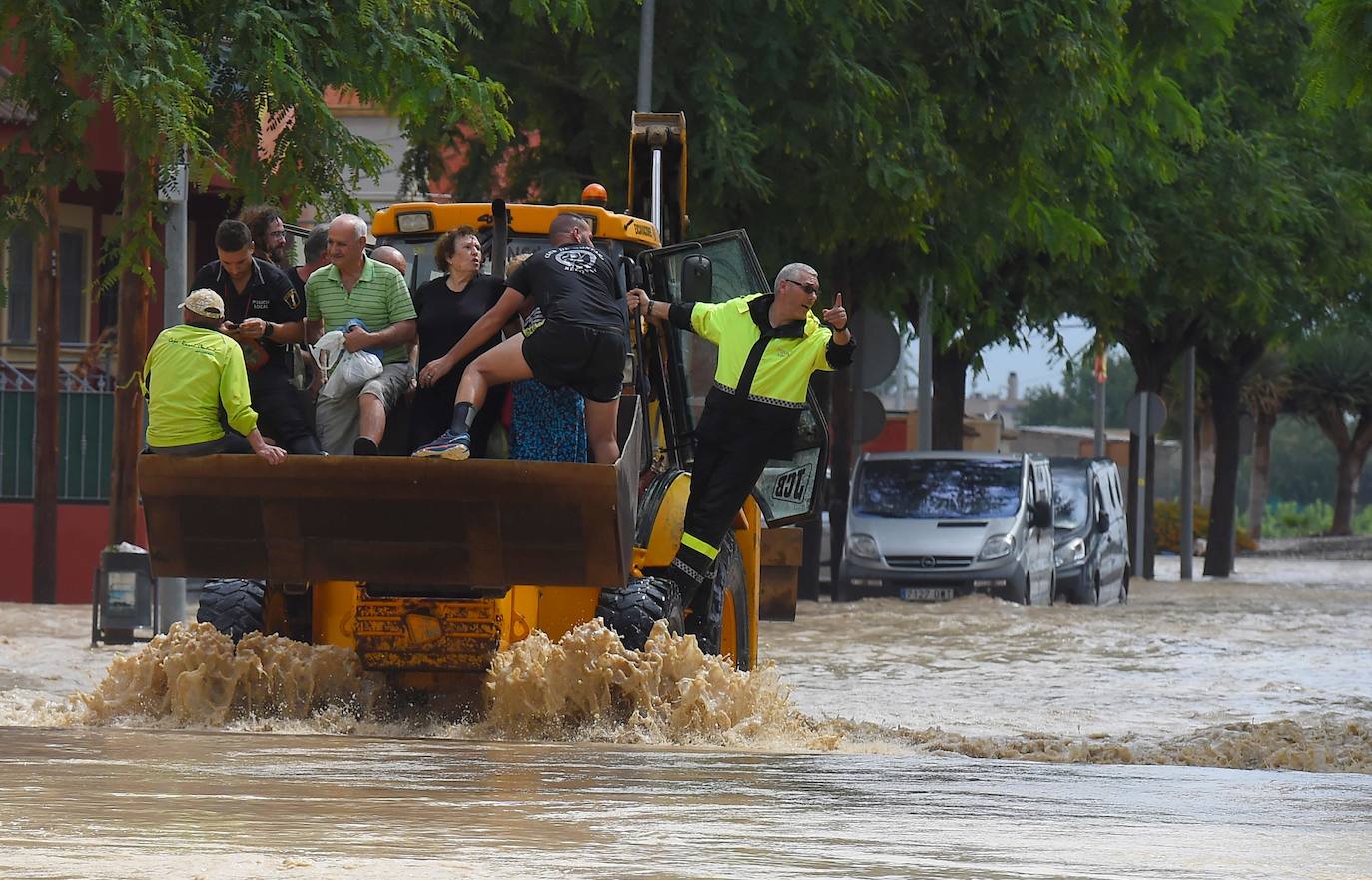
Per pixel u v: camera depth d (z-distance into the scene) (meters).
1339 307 79.62
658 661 19.30
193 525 19.28
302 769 13.34
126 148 27.66
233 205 30.58
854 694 28.56
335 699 19.83
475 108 30.55
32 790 11.45
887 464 55.25
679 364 23.84
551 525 18.84
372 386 20.30
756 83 42.84
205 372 19.64
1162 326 81.19
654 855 9.24
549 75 43.31
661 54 42.12
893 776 14.10
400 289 20.78
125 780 12.23
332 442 20.70
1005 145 47.47
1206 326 81.00
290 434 20.50
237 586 20.75
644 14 40.78
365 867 8.61
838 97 42.47
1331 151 69.62
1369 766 19.33
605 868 8.76
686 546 21.77
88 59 26.31
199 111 27.14
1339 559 125.31
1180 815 11.74
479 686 19.98
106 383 48.62
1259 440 166.50
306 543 19.17
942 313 60.12
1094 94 46.78
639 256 23.09
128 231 28.52
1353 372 164.00
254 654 19.64
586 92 42.50
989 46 45.22
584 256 20.11
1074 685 30.33
